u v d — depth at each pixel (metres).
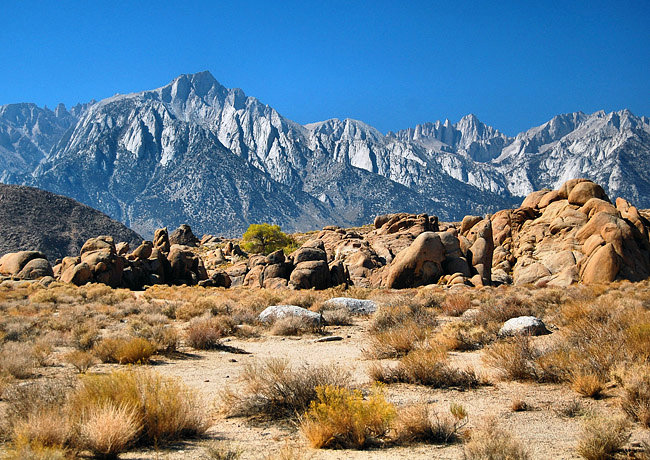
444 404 9.12
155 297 37.53
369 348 15.22
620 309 16.88
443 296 31.25
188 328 19.02
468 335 15.48
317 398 8.71
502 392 9.88
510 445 6.08
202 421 7.72
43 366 13.05
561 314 18.97
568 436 7.13
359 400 7.30
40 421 6.38
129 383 7.52
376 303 26.98
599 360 10.27
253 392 9.12
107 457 6.23
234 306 26.98
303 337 19.09
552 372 10.49
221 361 14.33
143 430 6.99
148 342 14.77
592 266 41.06
